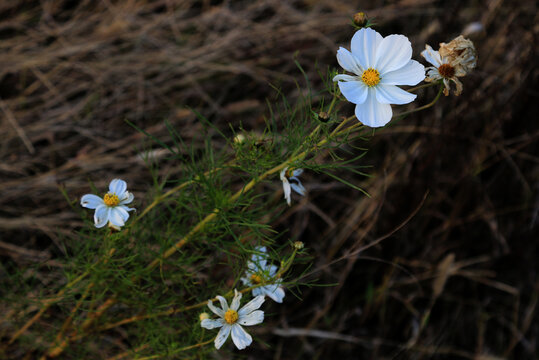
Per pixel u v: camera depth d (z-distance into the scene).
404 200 1.20
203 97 1.33
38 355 1.12
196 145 1.26
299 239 1.23
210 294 1.07
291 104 1.30
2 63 1.33
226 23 1.48
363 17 0.93
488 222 1.24
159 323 1.05
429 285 1.22
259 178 1.00
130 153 1.26
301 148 0.98
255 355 1.19
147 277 1.04
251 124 1.30
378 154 1.27
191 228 1.04
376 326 1.21
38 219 1.19
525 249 1.23
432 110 1.23
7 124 1.27
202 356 1.03
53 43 1.41
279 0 1.49
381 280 1.22
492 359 1.20
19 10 1.46
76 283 1.05
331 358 1.20
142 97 1.34
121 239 1.01
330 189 1.26
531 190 1.24
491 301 1.24
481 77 1.23
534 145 1.23
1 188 1.21
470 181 1.22
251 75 1.36
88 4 1.49
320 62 1.39
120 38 1.44
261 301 0.97
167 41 1.45
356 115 0.91
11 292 1.08
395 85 0.92
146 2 1.51
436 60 0.93
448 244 1.23
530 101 1.22
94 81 1.36
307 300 1.21
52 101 1.32
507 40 1.27
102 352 1.11
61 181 1.22
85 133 1.28
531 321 1.22
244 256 1.02
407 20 1.42
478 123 1.25
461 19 1.32
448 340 1.21
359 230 1.22
